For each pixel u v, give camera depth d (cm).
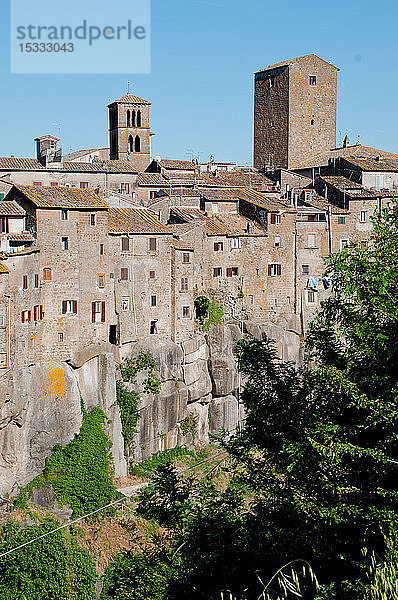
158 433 8288
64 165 10544
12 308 6512
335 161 12344
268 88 13738
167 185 10969
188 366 8756
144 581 3394
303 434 3081
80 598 5575
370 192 11238
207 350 9081
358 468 2770
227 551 2939
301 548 2712
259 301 10031
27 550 5788
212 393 9088
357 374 2966
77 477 7000
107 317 8019
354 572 2434
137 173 10956
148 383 8206
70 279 7538
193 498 3478
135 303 8356
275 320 10125
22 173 10169
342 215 10762
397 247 3092
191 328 8906
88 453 7206
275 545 2814
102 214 7888
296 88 13375
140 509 3547
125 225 8331
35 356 7069
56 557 5775
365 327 2975
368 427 2775
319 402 3158
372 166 11850
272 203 10438
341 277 3139
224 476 6625
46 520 6531
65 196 7669
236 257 9738
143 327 8469
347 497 2661
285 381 3353
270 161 13775
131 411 7994
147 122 12681
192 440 8681
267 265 10075
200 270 9269
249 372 3419
